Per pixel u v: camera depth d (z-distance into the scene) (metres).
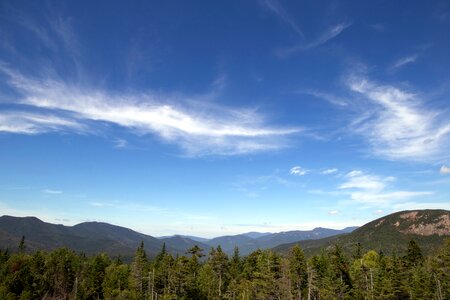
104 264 108.38
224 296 89.38
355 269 89.31
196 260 93.31
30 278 94.62
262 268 84.94
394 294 81.44
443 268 78.50
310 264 85.50
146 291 95.00
